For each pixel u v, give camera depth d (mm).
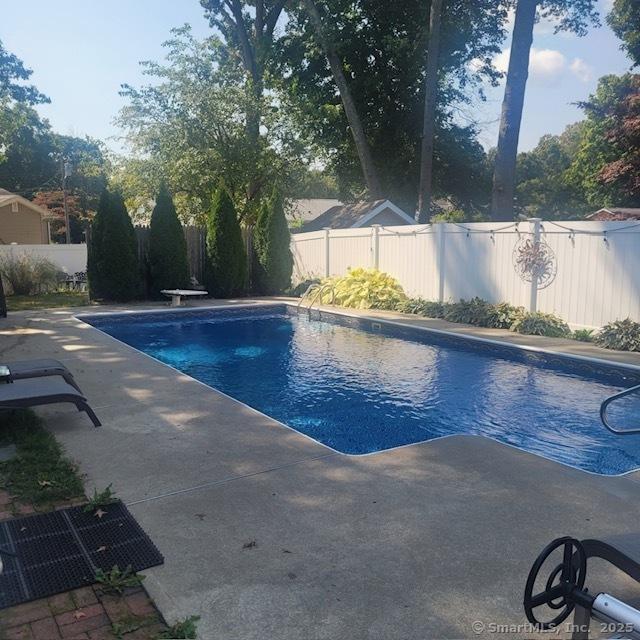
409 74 26438
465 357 10156
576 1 20906
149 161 24625
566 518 3691
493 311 11828
